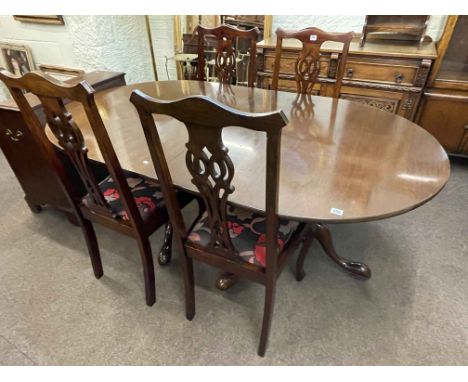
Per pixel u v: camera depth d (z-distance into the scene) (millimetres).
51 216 1903
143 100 675
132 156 1099
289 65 2197
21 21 2828
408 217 1846
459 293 1413
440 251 1622
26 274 1530
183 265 1158
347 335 1265
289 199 859
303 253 1383
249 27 2514
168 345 1241
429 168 977
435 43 2088
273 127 582
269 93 1693
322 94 2195
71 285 1479
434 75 1932
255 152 1080
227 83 1904
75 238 1747
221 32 1800
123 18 2670
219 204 865
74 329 1298
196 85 1850
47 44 2867
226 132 1216
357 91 2094
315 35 1604
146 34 2959
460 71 1996
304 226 1180
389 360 1184
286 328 1291
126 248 1685
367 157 1043
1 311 1363
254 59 1777
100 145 907
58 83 798
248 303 1396
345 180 930
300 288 1456
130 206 1096
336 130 1242
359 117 1361
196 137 706
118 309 1375
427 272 1515
